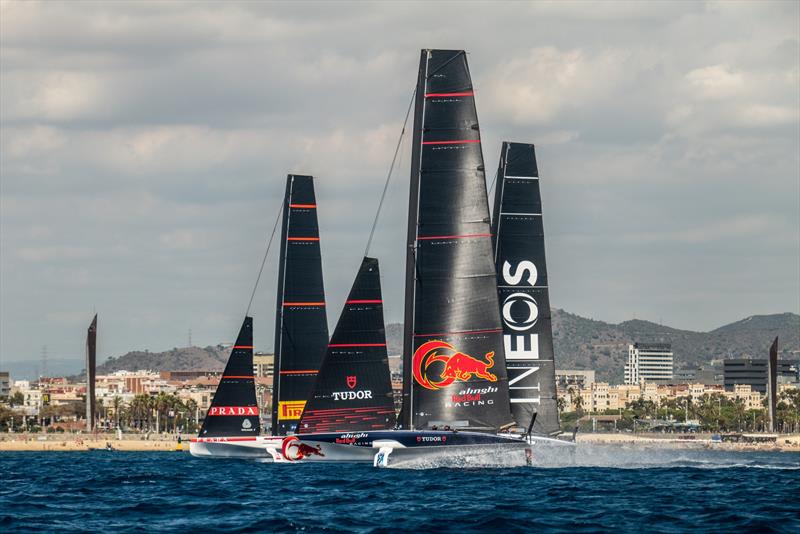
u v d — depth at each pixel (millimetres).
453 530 105375
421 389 170625
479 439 170750
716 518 115000
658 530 106562
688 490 145875
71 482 176750
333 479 160250
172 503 131000
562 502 128875
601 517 115000
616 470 182250
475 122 170500
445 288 170125
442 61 170375
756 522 110688
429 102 170375
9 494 149625
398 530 104875
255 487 153750
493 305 170750
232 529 106250
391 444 170000
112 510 123875
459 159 170375
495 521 109750
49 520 114500
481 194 170500
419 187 170375
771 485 157375
